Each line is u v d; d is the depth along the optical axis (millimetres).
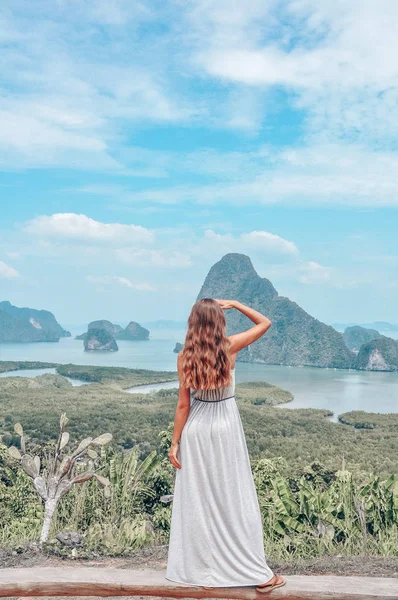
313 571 4023
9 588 2924
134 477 6570
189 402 2967
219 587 2832
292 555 4828
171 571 2938
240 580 2830
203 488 2881
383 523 5316
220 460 2885
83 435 51562
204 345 2895
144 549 4773
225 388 2959
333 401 142500
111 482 6367
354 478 6438
